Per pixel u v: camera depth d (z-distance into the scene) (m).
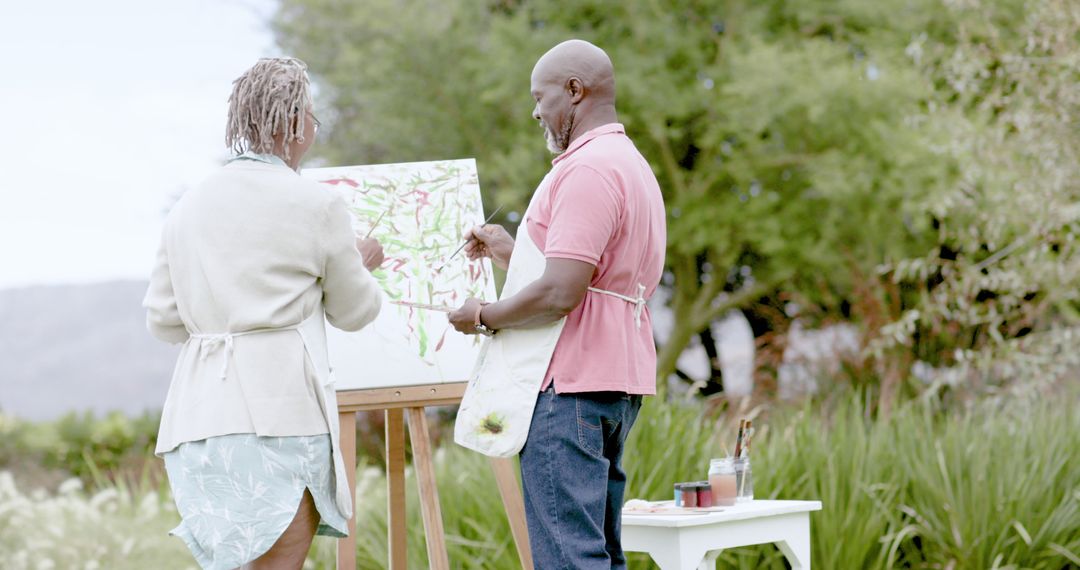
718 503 3.76
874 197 9.49
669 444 5.15
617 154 2.88
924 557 5.17
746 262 11.62
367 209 3.84
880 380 8.56
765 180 10.34
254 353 2.71
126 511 6.98
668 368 11.27
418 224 3.85
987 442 5.44
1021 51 7.21
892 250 9.62
